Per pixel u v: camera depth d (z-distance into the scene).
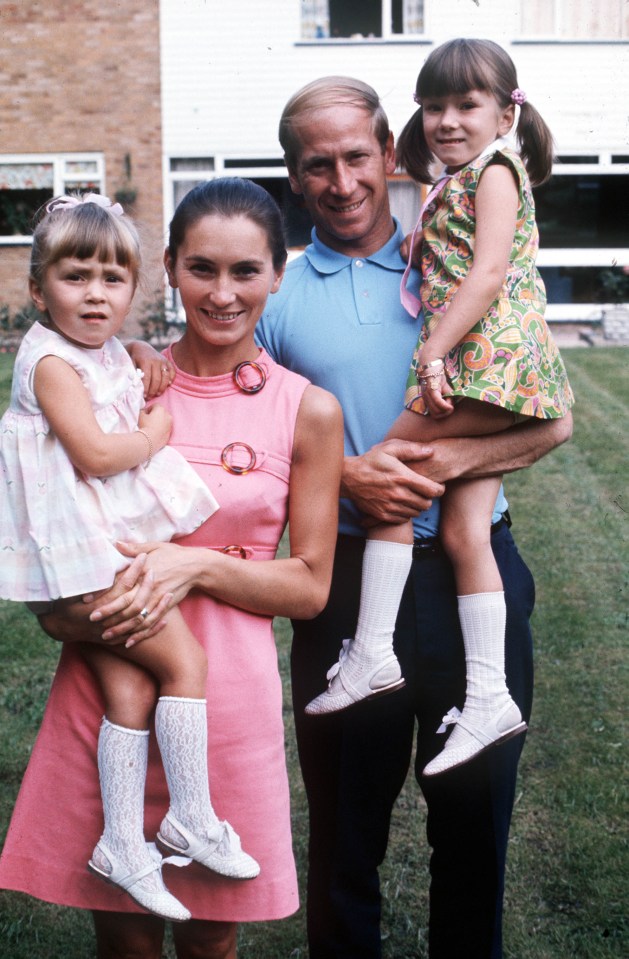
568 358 11.09
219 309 2.12
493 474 2.41
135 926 2.23
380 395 2.46
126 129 14.34
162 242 2.27
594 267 14.77
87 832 2.16
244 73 14.21
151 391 2.24
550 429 2.42
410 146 2.69
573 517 6.37
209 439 2.21
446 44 2.56
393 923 3.13
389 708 2.45
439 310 2.40
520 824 3.54
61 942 3.10
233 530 2.20
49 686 4.48
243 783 2.15
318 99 2.36
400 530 2.39
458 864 2.48
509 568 2.50
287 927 3.17
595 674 4.51
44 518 2.02
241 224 2.08
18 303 12.00
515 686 2.46
